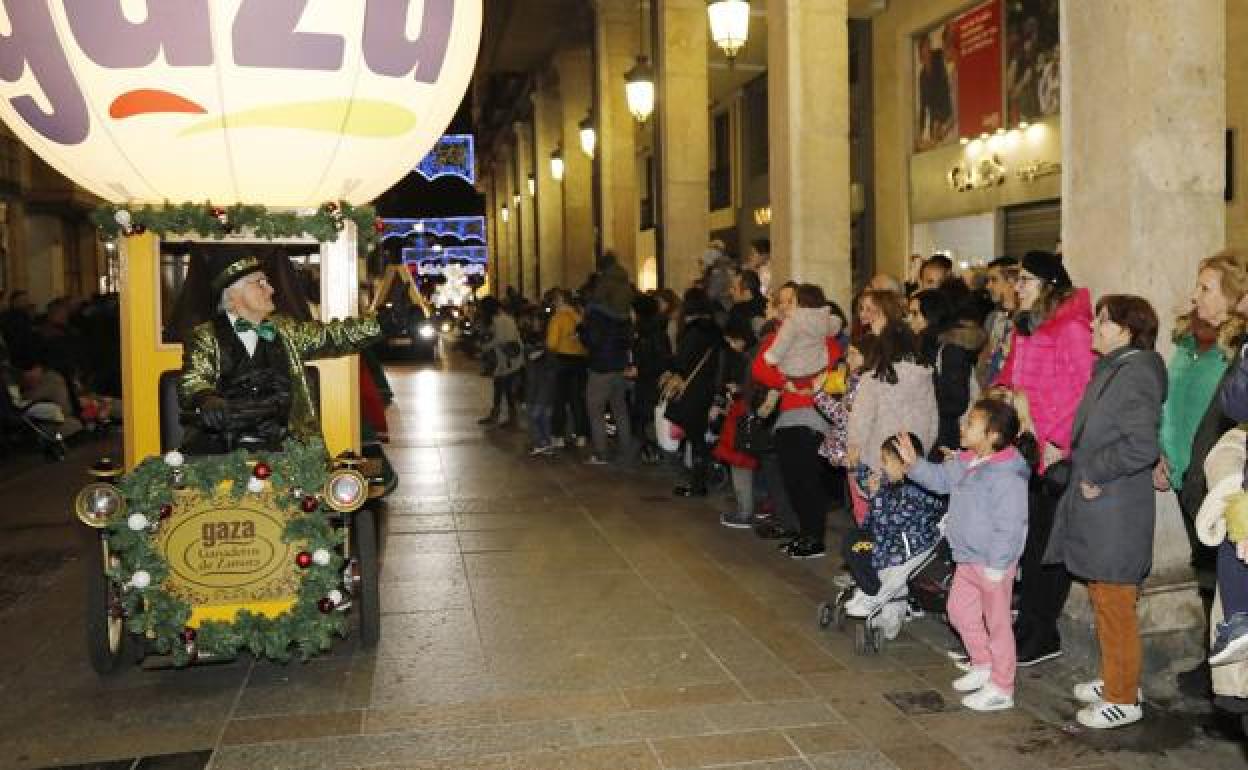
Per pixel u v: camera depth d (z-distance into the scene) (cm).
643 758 418
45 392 1328
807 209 920
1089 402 438
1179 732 435
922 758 416
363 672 514
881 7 1652
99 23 437
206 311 518
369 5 456
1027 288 510
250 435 522
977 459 467
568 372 1252
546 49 2211
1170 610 506
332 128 477
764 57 1881
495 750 427
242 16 439
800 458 707
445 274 4975
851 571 534
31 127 475
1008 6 1383
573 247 2131
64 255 2427
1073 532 441
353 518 568
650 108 1263
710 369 898
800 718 455
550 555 735
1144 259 506
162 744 436
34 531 855
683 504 911
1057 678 498
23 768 416
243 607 502
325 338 535
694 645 548
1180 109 509
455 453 1235
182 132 461
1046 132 1316
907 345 586
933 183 1556
